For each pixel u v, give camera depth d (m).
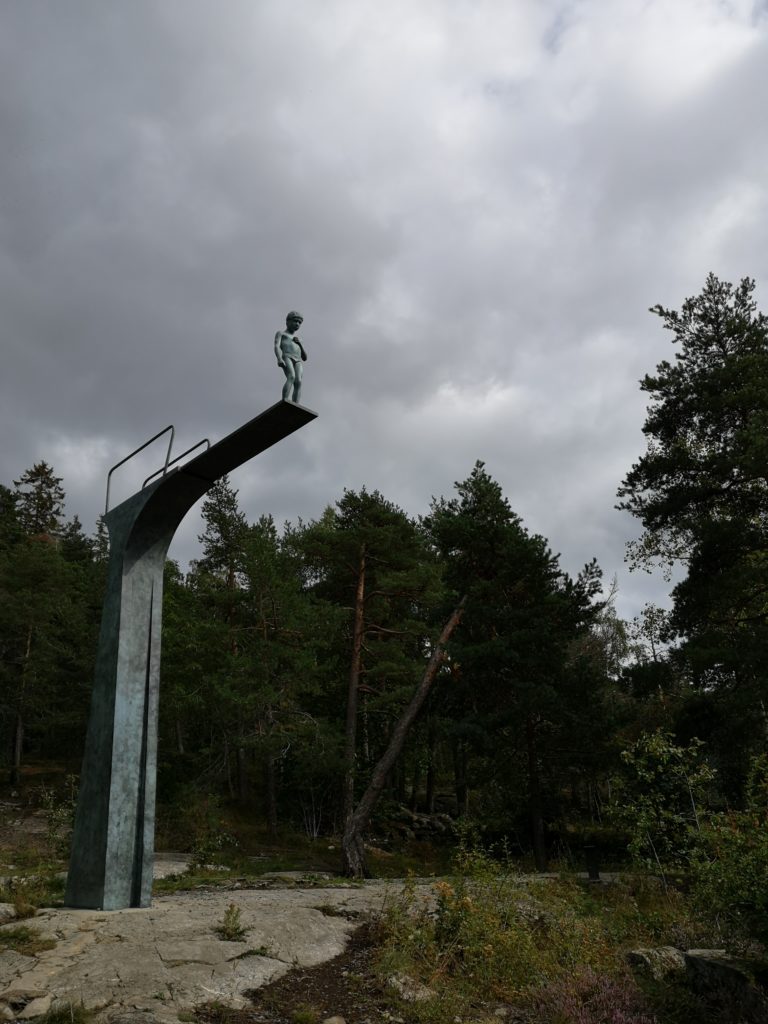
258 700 24.23
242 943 6.74
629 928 8.91
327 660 27.33
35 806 28.45
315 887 11.57
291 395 8.65
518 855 21.42
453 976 6.68
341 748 23.91
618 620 35.41
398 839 26.83
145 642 9.41
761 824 6.79
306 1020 5.32
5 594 35.22
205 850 17.53
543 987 6.37
